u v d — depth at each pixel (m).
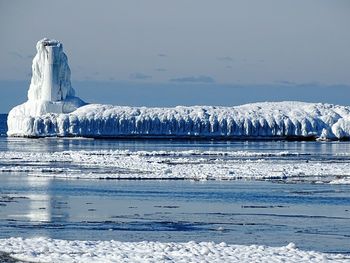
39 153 199.50
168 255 58.47
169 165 155.62
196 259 57.03
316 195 103.44
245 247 62.31
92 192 105.50
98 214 84.19
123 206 91.25
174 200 97.44
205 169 143.12
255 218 82.12
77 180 122.25
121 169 145.12
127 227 75.31
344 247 65.44
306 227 76.06
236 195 103.12
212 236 70.62
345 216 83.69
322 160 180.75
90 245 62.56
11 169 139.38
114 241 64.38
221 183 119.38
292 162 170.12
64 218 80.81
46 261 56.50
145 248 61.22
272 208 90.25
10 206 90.31
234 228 75.25
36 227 74.69
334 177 130.50
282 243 67.25
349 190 109.81
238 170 141.00
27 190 107.44
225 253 59.47
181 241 67.81
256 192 106.81
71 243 63.09
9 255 58.44
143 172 137.75
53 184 115.69
